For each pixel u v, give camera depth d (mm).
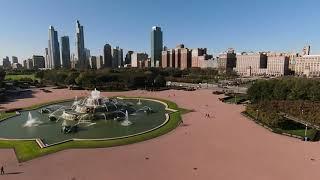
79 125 112688
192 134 95438
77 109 132125
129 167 67188
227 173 63281
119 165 68500
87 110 127062
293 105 119125
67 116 125375
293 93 144250
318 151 77812
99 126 110250
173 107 148250
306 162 69625
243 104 157750
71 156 75125
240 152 77125
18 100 179625
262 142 86188
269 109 116500
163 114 132625
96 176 62156
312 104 119312
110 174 63188
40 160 72250
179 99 179125
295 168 65938
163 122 115688
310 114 106000
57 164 69438
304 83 146375
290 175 62031
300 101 127062
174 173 63438
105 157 74188
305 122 102188
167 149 80125
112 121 118812
